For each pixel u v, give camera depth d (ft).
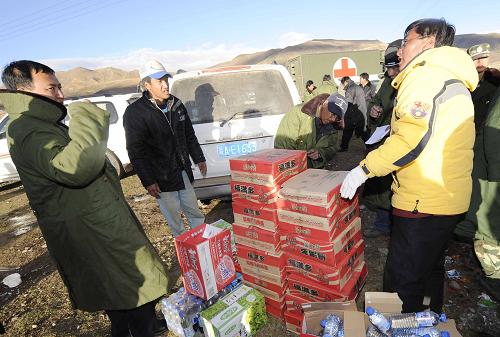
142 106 9.37
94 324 9.21
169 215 10.60
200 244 7.50
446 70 5.37
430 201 5.65
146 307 7.19
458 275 9.27
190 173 10.85
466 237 9.11
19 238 16.39
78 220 5.92
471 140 5.63
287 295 7.68
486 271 8.16
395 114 5.87
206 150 12.50
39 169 5.39
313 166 10.49
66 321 9.45
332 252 6.66
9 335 9.09
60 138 5.66
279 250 7.57
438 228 5.85
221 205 16.61
